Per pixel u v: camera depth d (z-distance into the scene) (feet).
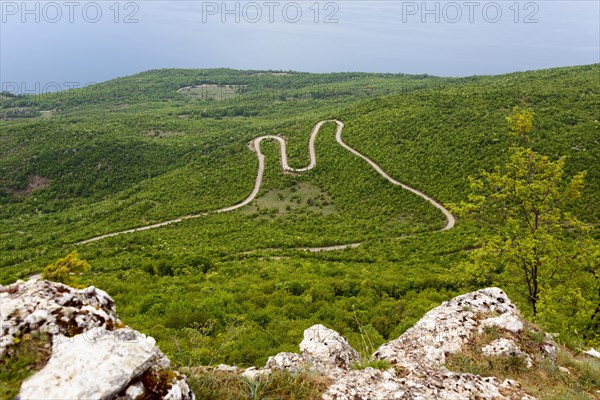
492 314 26.66
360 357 25.31
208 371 17.51
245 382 17.21
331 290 97.40
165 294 90.94
